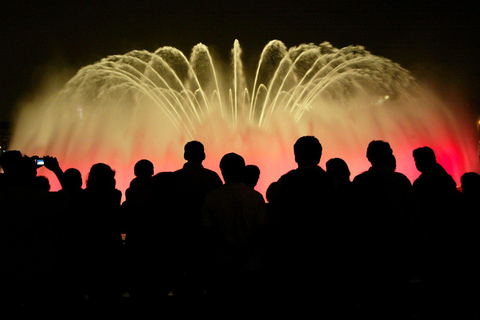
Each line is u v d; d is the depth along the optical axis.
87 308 7.09
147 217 7.44
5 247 5.71
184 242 7.38
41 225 5.91
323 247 6.00
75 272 6.99
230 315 6.38
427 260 7.08
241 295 6.41
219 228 6.43
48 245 5.93
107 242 7.18
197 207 7.23
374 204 6.32
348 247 6.46
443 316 6.84
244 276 6.39
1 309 5.64
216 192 6.56
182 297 7.42
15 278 5.67
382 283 6.23
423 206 7.00
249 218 6.39
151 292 7.34
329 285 6.07
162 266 7.37
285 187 6.19
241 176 6.65
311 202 6.05
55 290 6.31
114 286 7.26
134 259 7.43
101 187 7.30
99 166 7.33
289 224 6.05
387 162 6.61
